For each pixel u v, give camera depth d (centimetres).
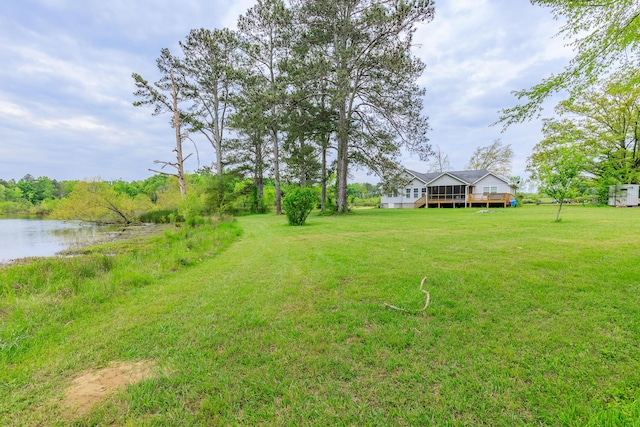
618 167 2481
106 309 353
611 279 387
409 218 1526
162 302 373
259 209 2764
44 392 199
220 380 207
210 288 429
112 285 439
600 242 650
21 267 573
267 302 360
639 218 1214
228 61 2177
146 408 181
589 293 342
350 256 602
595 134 2456
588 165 2466
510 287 374
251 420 169
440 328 274
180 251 736
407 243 729
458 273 444
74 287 427
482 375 202
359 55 1581
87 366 230
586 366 206
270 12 2012
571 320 278
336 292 387
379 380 202
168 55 1689
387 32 1479
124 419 172
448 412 170
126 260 642
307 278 458
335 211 2055
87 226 1958
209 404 182
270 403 183
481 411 170
